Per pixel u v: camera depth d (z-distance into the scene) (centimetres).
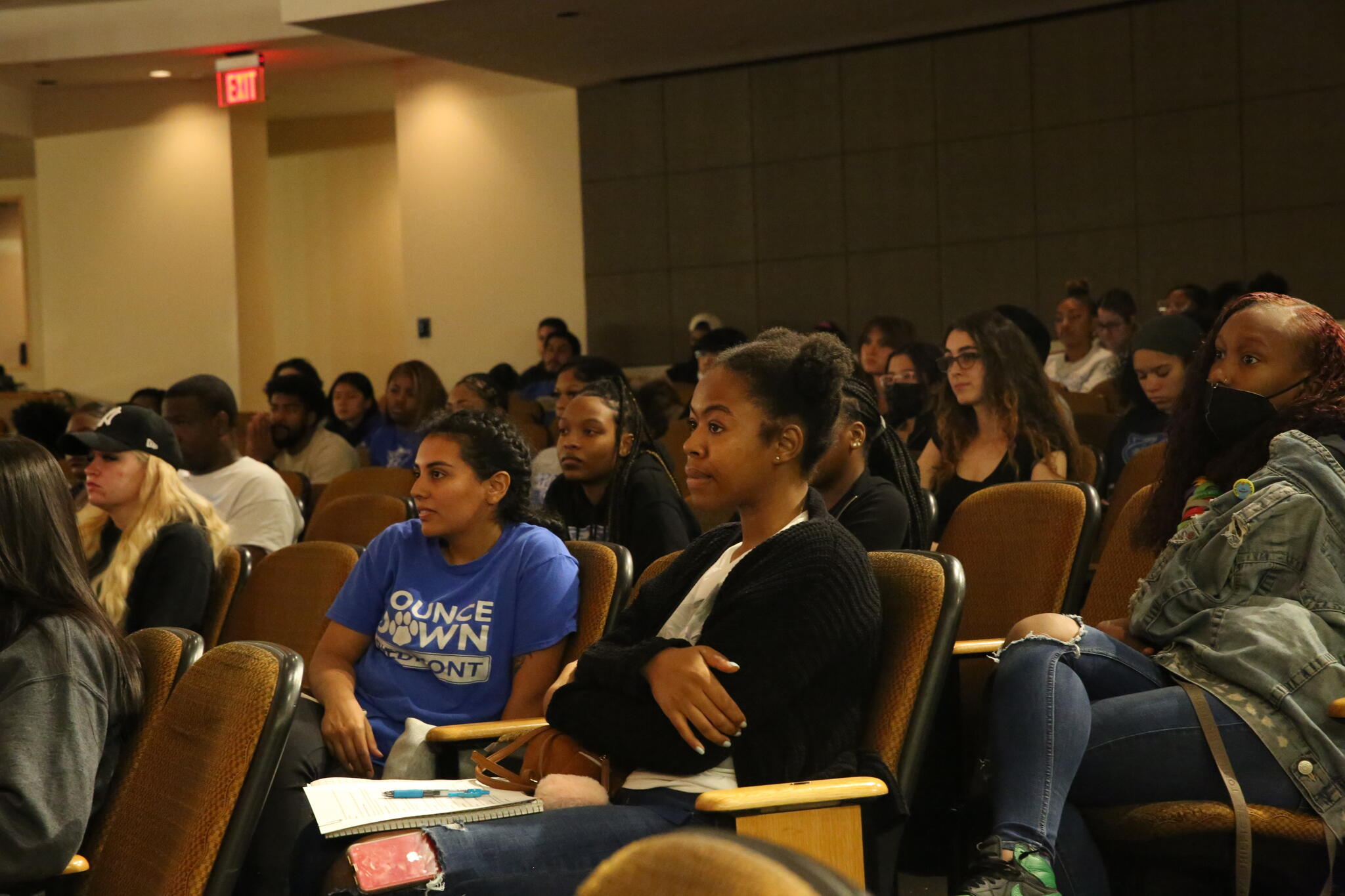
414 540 261
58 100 1118
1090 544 262
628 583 255
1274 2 809
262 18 954
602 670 191
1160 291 848
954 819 236
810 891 42
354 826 179
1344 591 202
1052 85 876
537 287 1037
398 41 849
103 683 181
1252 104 819
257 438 622
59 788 168
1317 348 219
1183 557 216
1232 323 225
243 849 166
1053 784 186
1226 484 223
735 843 45
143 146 1105
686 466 196
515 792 197
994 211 899
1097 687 206
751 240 974
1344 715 188
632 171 1005
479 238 1052
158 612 302
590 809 183
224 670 178
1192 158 837
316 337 1371
